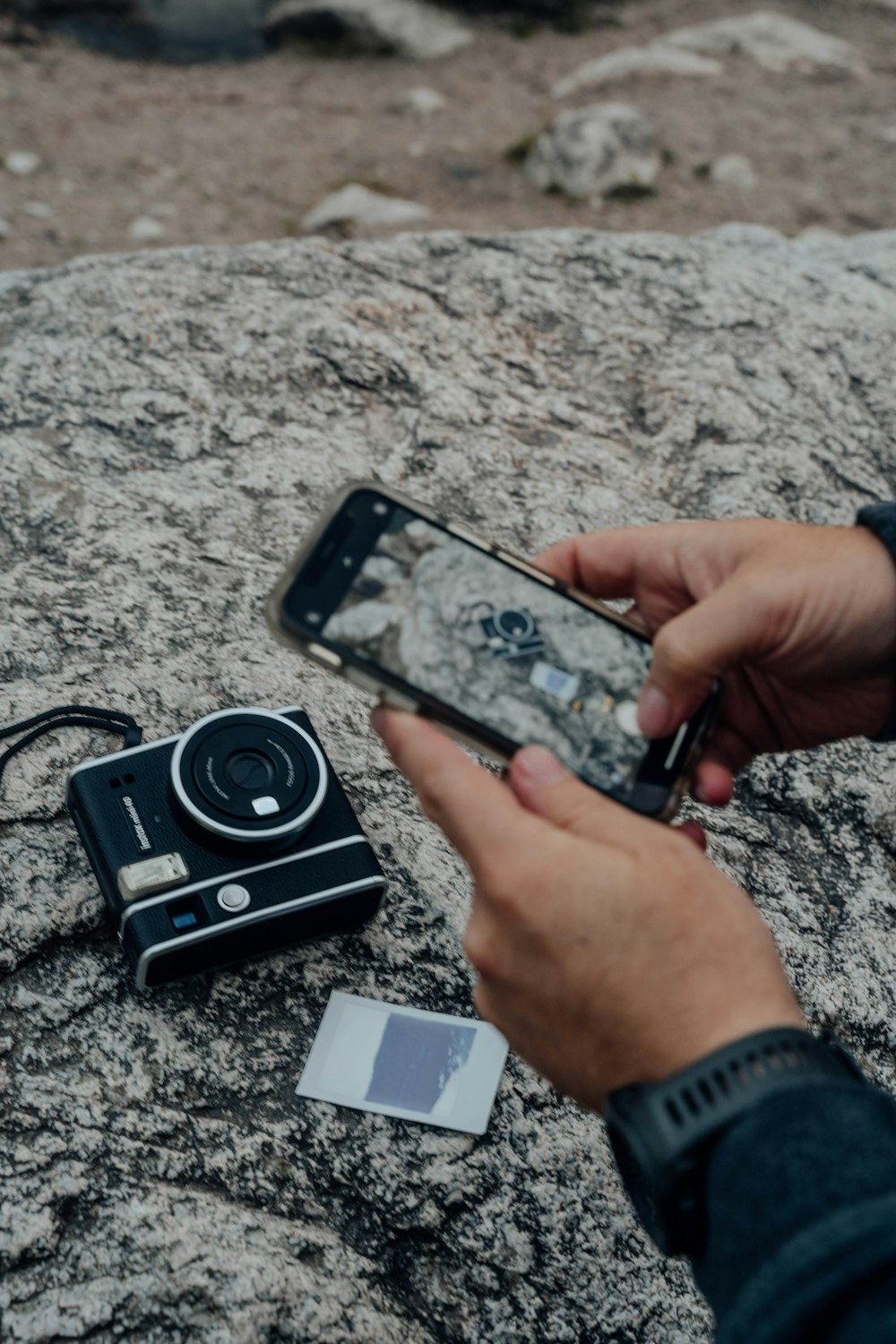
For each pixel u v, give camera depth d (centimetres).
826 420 258
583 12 788
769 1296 78
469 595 133
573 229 300
